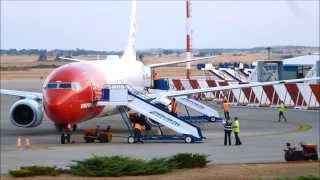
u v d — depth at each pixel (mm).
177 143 56469
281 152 49688
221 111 93688
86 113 59500
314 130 68062
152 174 36719
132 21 87688
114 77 66688
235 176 36219
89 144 56375
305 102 94938
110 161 37062
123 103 60625
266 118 82188
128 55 84375
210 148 52562
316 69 110562
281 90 98125
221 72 139250
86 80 59562
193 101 79125
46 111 58062
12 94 68625
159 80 85000
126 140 59406
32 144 56719
